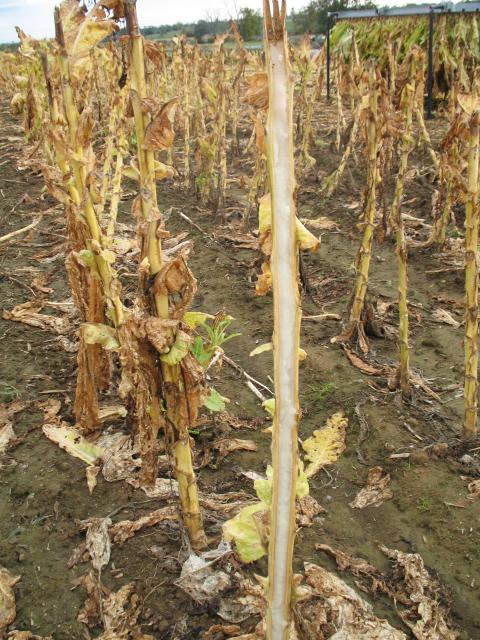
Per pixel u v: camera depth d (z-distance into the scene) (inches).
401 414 114.8
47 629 75.7
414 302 160.9
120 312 91.4
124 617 76.0
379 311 154.6
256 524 55.2
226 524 56.6
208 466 102.0
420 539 88.9
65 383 126.2
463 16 368.2
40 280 175.2
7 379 126.9
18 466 103.0
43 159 290.5
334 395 120.6
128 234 203.6
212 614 76.2
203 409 115.6
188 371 69.8
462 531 89.4
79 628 75.5
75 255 87.9
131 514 92.3
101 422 110.6
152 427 73.9
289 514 49.1
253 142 284.5
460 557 85.6
